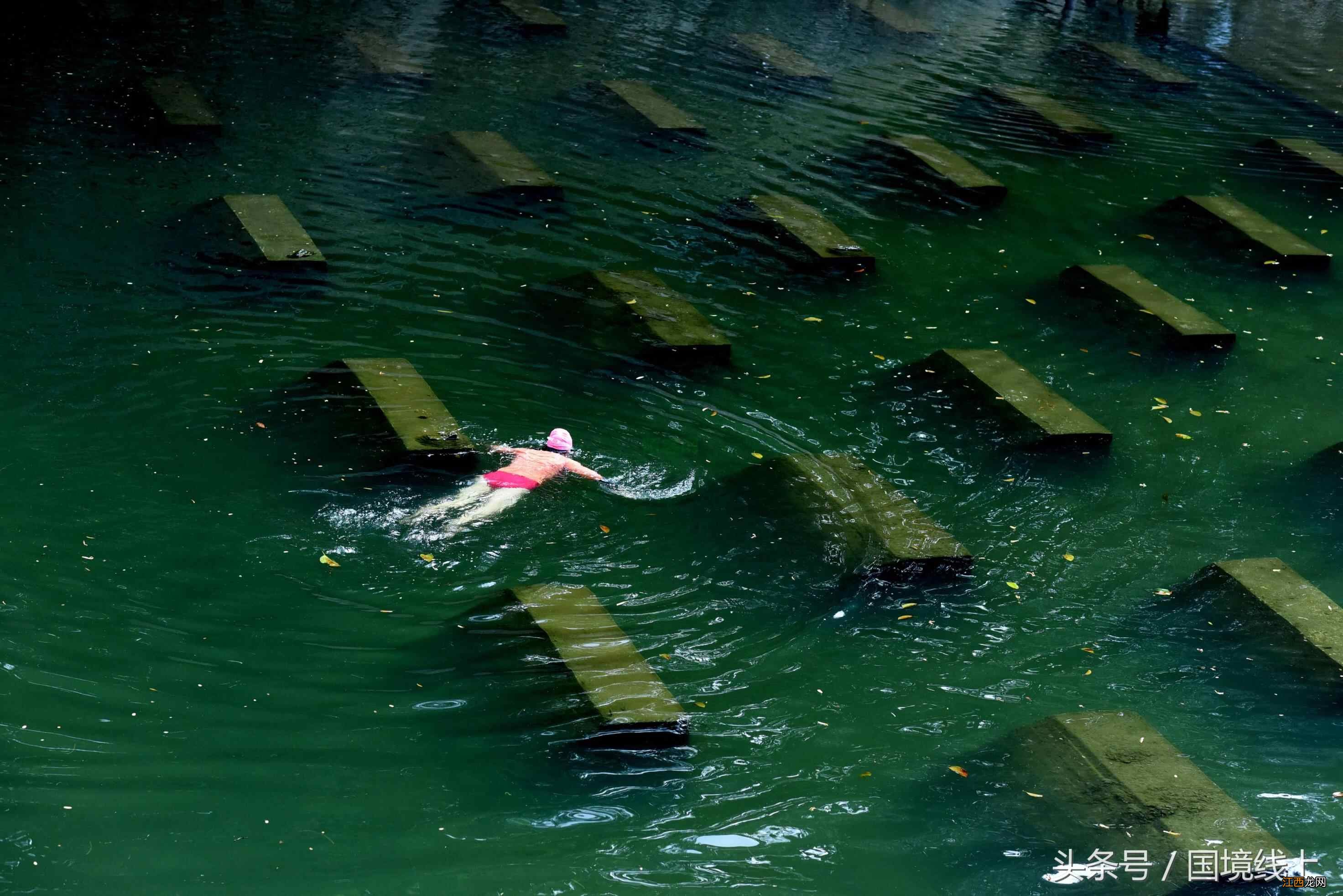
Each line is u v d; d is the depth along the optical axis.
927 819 9.75
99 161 19.28
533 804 9.59
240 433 13.32
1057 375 16.56
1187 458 15.09
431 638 11.03
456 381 14.73
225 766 9.63
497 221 18.80
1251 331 18.03
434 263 17.41
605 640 11.06
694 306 17.05
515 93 23.62
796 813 9.74
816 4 30.56
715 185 20.75
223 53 23.94
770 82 25.30
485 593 11.59
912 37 28.72
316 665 10.63
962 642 11.84
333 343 15.24
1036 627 12.15
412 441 13.20
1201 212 20.83
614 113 23.09
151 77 22.38
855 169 21.84
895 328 17.27
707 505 13.09
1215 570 12.87
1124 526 13.78
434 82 23.72
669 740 10.23
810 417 14.98
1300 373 17.08
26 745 9.55
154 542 11.70
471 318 16.16
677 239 18.92
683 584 11.98
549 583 11.75
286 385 14.27
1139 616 12.45
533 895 8.83
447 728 10.14
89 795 9.25
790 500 13.27
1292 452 15.38
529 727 10.19
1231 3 32.94
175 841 8.98
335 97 22.55
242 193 18.78
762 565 12.34
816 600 12.03
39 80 21.81
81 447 12.84
